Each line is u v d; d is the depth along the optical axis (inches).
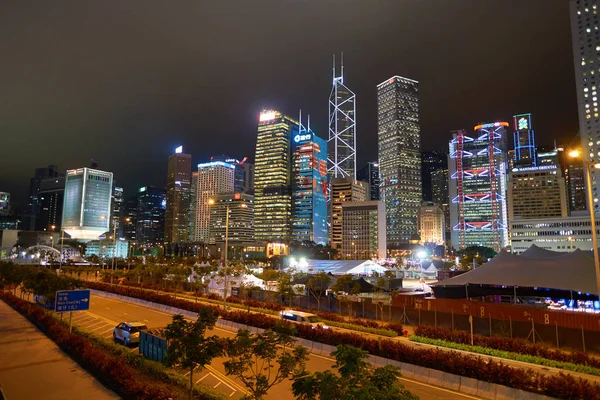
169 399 828.6
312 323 1643.7
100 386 991.0
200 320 773.9
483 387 958.4
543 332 1419.8
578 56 7800.2
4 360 1218.0
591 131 7524.6
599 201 7317.9
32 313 1916.8
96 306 2469.2
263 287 3026.6
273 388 965.8
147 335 1214.3
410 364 1122.0
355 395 470.3
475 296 2292.1
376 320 1948.8
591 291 1802.4
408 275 5713.6
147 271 3722.9
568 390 852.6
